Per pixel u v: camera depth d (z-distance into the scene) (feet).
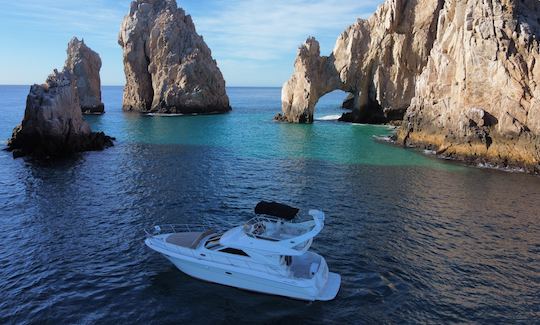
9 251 82.17
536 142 156.35
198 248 71.97
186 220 100.17
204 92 381.19
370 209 109.70
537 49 163.32
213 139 226.38
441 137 190.49
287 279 64.75
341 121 319.27
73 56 386.73
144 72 400.26
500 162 162.20
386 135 243.60
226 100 420.77
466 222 100.42
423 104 206.59
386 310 63.52
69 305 64.18
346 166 160.56
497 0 174.81
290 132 254.88
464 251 84.17
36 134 179.73
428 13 276.82
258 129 269.03
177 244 74.18
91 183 131.75
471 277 73.72
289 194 122.72
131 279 71.87
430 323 60.70
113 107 481.87
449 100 191.52
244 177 141.59
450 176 146.20
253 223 74.90
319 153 187.01
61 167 154.40
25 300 65.26
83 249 83.35
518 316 62.59
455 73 192.44
